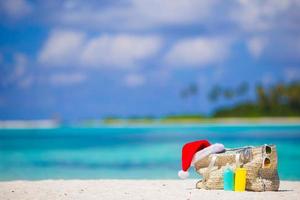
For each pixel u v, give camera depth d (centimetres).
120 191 1158
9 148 3553
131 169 2191
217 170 1165
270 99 10725
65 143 4106
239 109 10944
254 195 1075
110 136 5262
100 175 1955
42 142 4297
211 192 1120
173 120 11331
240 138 4284
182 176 1180
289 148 3266
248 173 1140
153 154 2961
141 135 5331
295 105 10569
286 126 8219
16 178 1830
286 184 1328
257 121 10638
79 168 2227
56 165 2367
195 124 10850
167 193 1120
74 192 1146
